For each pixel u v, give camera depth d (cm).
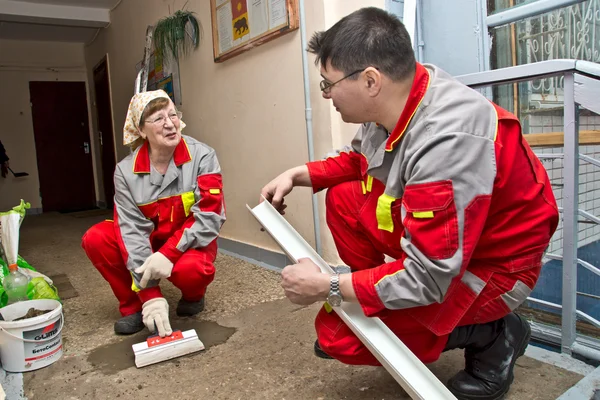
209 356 171
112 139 595
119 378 159
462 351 161
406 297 100
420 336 119
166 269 179
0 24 557
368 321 111
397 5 204
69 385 156
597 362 147
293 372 155
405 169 106
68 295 256
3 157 622
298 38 241
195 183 195
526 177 107
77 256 360
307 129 238
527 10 174
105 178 645
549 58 184
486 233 109
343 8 219
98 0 504
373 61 100
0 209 637
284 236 127
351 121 114
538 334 167
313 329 188
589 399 120
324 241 243
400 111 107
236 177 317
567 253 151
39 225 535
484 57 189
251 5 269
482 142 96
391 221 118
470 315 115
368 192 132
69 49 668
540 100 198
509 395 132
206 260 195
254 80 282
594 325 171
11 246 207
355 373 152
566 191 149
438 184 95
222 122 323
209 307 222
